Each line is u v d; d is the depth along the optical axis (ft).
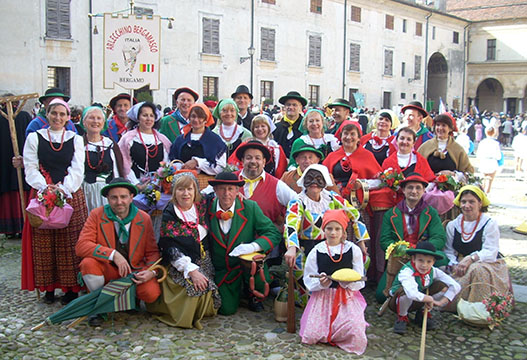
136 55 27.04
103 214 15.65
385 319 16.26
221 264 16.44
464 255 17.47
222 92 92.27
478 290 16.05
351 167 18.99
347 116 24.09
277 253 18.67
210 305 15.69
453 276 16.78
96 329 14.94
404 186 17.20
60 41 72.38
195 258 15.76
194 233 15.70
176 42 84.99
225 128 21.43
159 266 15.60
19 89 69.67
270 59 100.27
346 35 115.44
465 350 14.20
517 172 50.93
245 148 17.58
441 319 16.38
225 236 16.28
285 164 21.20
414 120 21.90
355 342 13.92
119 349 13.73
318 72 110.01
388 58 127.95
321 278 14.20
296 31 104.58
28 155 16.01
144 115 18.95
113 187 15.26
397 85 131.03
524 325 15.96
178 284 15.46
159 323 15.49
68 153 16.33
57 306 16.63
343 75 115.65
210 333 14.90
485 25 152.87
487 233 16.93
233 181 15.66
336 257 14.76
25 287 16.60
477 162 66.44
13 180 24.35
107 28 26.68
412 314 16.79
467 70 156.35
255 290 16.20
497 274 16.35
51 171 16.21
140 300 16.48
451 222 17.81
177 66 85.51
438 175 19.01
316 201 16.65
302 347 14.07
